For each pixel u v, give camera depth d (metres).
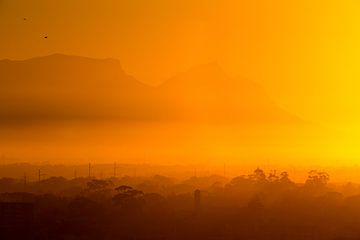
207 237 141.00
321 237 142.38
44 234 136.25
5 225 140.12
